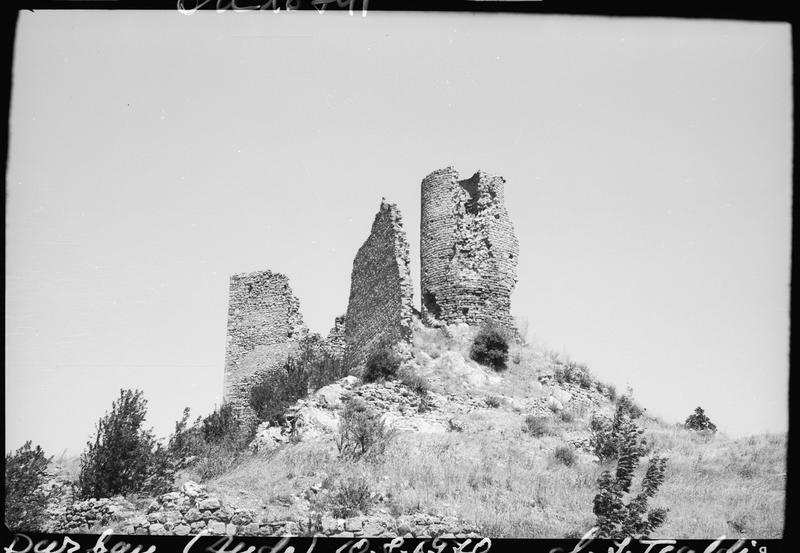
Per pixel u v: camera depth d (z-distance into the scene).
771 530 21.31
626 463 20.31
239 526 19.83
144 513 21.02
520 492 24.70
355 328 43.28
